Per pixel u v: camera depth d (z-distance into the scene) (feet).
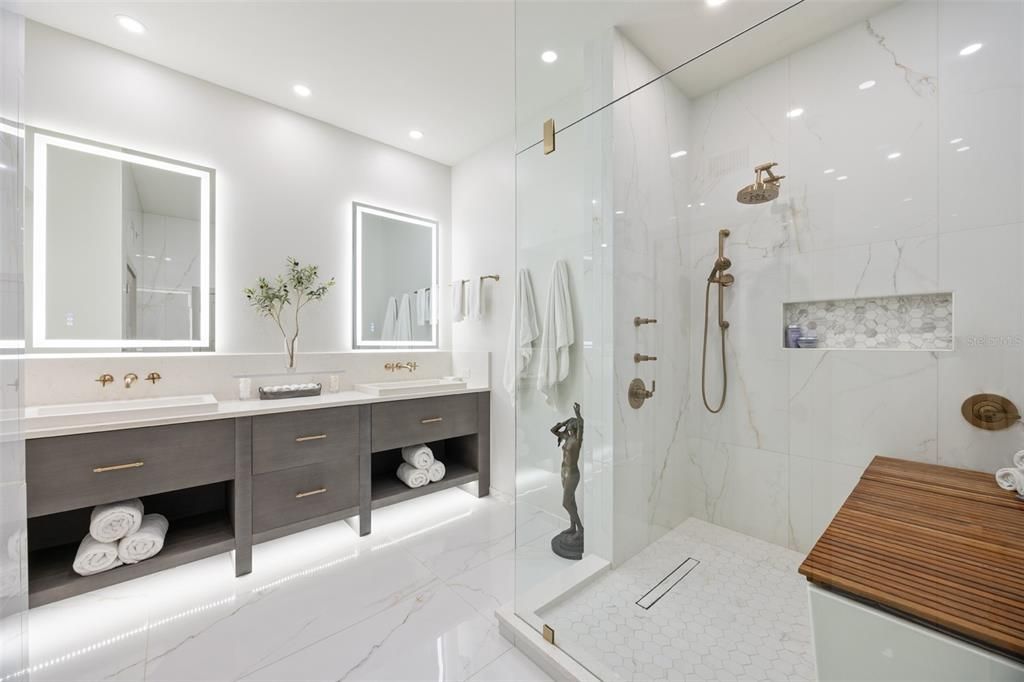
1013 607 2.19
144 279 7.30
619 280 5.78
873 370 5.10
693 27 5.69
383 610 5.86
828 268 5.38
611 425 5.76
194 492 7.45
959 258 4.52
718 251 6.17
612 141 5.76
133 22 6.39
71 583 5.39
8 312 3.51
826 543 2.94
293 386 8.29
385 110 8.91
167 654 4.99
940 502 3.60
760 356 5.89
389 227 10.45
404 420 8.79
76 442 5.44
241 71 7.61
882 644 2.41
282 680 4.65
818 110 5.38
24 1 5.92
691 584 5.30
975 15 4.43
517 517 6.44
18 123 3.59
